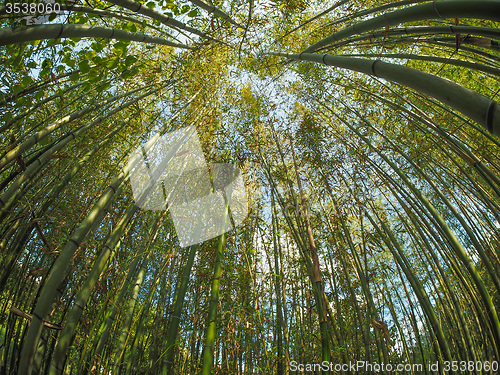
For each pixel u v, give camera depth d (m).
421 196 3.28
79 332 2.74
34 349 1.72
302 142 4.58
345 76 4.63
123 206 3.30
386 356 3.30
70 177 2.90
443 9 1.50
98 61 2.29
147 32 4.06
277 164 4.53
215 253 3.63
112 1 2.20
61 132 3.21
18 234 2.76
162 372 2.52
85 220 2.14
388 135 4.42
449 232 2.98
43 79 2.53
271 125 4.85
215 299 2.77
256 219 3.72
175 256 3.73
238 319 3.07
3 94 2.37
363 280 3.54
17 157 2.12
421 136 3.96
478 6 1.31
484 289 2.71
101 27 2.07
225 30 3.94
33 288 2.94
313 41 4.69
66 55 2.48
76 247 2.02
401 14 1.84
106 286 2.79
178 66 3.93
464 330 3.05
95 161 3.56
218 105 4.47
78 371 2.38
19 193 2.66
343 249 4.05
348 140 4.58
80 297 2.08
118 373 2.75
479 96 1.26
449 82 1.38
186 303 3.82
